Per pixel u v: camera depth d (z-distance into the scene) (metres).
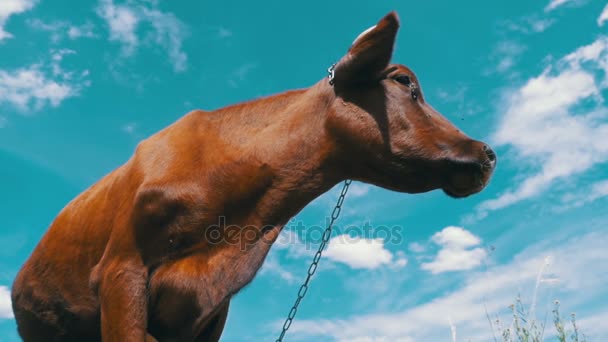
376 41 2.19
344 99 2.28
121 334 2.08
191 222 2.17
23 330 2.61
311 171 2.28
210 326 2.43
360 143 2.24
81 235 2.39
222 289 2.17
